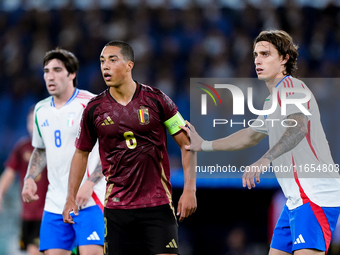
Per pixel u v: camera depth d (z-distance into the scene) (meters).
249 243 30.81
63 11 49.03
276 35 14.98
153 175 14.29
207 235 31.39
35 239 23.41
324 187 13.99
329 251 28.02
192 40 47.06
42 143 18.72
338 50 48.47
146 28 47.97
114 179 14.35
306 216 13.85
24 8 51.31
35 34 48.38
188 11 48.59
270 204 28.58
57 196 17.86
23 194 18.20
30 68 45.72
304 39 48.66
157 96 14.31
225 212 30.80
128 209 14.23
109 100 14.32
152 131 14.20
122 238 14.38
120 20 48.34
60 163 17.78
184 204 14.27
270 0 49.69
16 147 24.56
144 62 45.09
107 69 13.98
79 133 15.02
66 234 17.89
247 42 46.62
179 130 14.52
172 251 14.03
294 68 15.21
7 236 31.27
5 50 47.62
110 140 14.22
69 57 18.25
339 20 50.12
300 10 50.06
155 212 14.16
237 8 49.72
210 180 28.34
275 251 14.80
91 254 17.19
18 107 41.22
